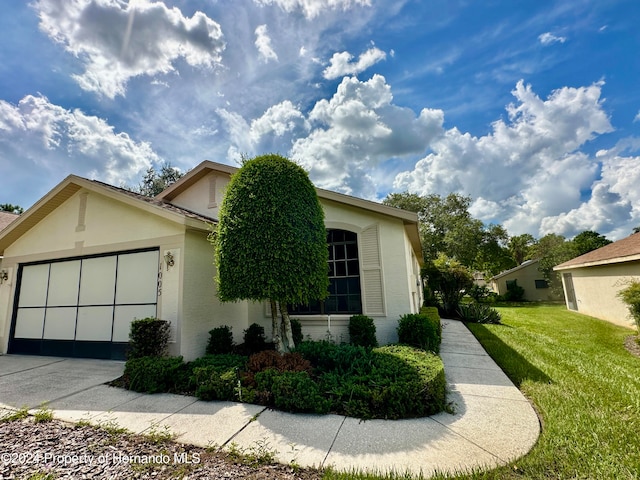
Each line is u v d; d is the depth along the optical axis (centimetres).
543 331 1117
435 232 3466
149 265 768
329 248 879
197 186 1052
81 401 486
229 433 369
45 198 893
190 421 404
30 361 790
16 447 341
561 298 2712
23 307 937
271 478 279
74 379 611
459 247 3291
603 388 492
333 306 855
